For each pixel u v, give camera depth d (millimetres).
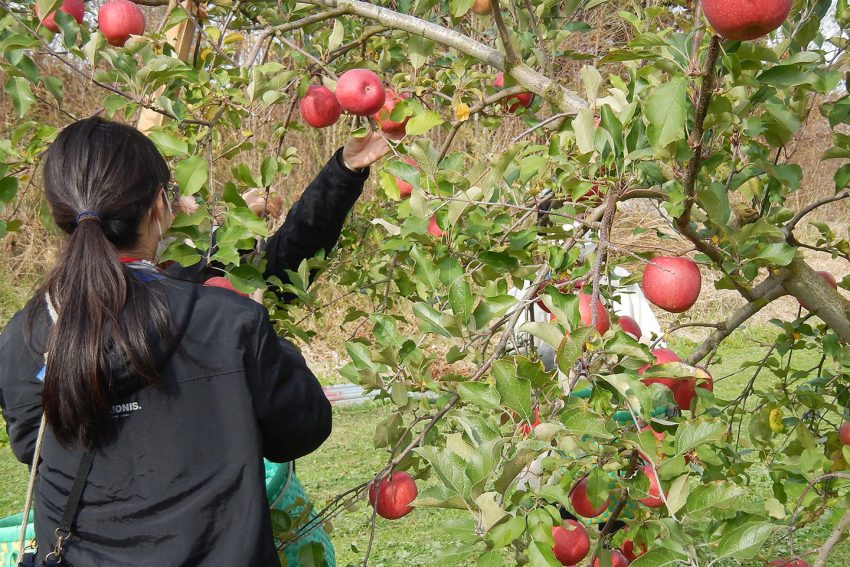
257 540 1370
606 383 1544
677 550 1279
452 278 1947
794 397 2359
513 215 2178
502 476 1225
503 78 2484
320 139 9766
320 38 2703
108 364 1336
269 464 2295
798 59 1438
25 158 1992
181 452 1370
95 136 1452
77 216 1423
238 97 2062
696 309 8758
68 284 1354
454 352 1724
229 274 1807
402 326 6879
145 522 1364
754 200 2078
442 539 4188
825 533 4078
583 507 1836
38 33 2152
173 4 2281
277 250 2279
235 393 1397
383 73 2678
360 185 2254
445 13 2895
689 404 2039
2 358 1471
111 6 2336
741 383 6766
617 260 2014
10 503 4715
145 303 1371
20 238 8531
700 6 1447
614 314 2121
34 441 1485
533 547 1233
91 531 1384
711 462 1822
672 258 1789
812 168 6574
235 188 1795
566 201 2084
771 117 1791
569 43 6027
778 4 1175
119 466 1371
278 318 2383
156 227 1539
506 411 1458
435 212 1952
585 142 1619
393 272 2826
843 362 2148
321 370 7473
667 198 1604
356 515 4598
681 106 1291
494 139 4824
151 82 2016
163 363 1373
